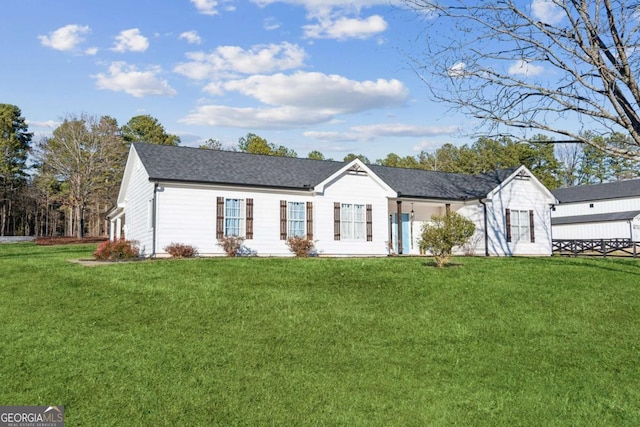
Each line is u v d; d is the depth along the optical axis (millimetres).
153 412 7254
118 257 21047
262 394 7938
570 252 32438
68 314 11516
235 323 11180
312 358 9461
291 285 14656
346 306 12789
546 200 30172
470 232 17938
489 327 11531
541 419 7449
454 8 10859
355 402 7805
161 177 20578
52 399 7539
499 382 8680
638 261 20375
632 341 10734
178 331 10539
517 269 17859
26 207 67312
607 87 9961
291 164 26266
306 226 23531
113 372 8453
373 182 25406
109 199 53500
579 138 10359
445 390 8328
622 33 9891
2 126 65000
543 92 10477
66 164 50188
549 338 10883
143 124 68875
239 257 20031
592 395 8250
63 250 31766
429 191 27859
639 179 50594
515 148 59781
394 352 9930
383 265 18109
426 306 13016
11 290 13672
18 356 8984
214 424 7008
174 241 20734
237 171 23312
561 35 10320
